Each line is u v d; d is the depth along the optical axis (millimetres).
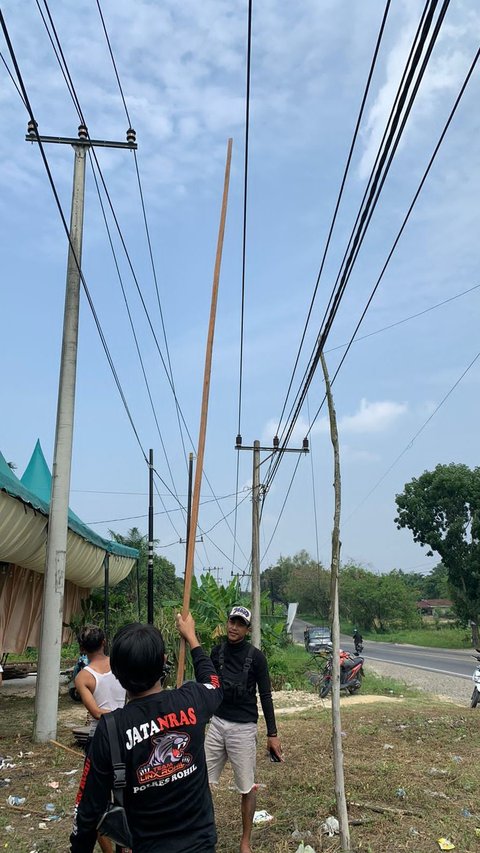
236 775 5027
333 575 5684
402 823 5746
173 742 2502
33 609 14578
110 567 19047
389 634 63156
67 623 18172
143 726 2492
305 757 8203
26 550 11656
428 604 94000
